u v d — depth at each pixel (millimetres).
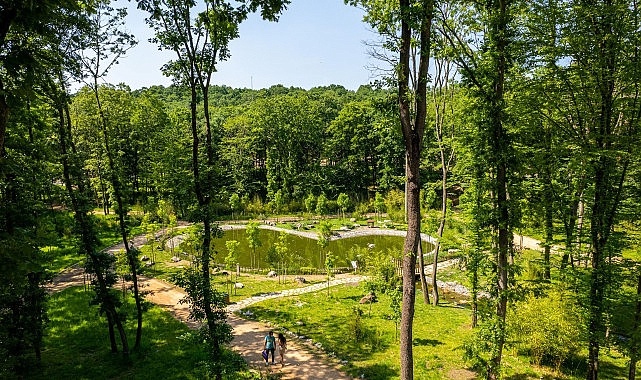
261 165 74438
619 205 12750
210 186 12203
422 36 9969
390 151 61531
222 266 34312
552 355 14727
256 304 23859
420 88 10117
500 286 12336
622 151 10805
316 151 75875
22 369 13742
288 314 21828
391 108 10531
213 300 11414
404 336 10383
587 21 11336
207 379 13945
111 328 17125
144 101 58156
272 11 9945
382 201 53656
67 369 15562
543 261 16469
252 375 14586
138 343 17297
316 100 92812
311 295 25578
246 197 61219
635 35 10805
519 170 12406
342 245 41750
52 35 7551
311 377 14539
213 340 11516
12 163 7098
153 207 47844
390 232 46938
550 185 15969
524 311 14812
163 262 33688
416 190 10242
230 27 11062
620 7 10430
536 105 12852
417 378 13914
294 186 64125
